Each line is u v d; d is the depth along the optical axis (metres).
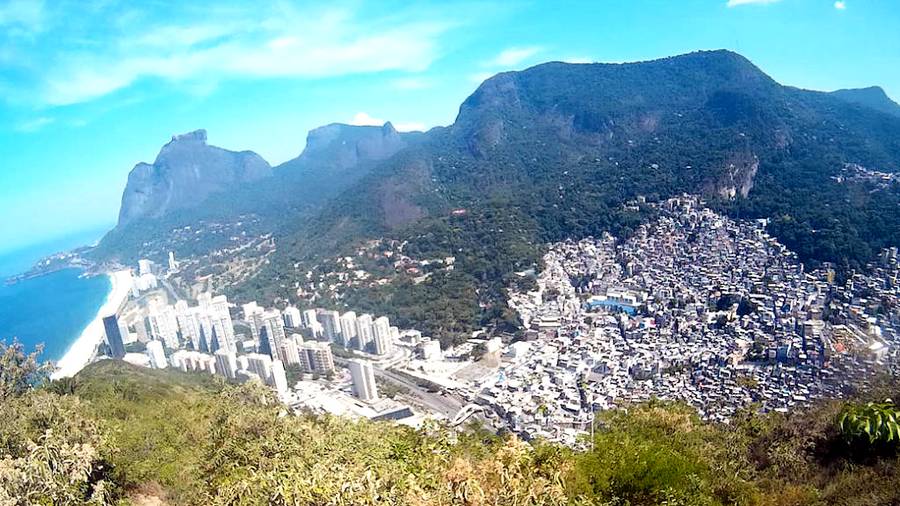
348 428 17.80
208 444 18.69
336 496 8.00
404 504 7.85
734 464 17.08
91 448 13.74
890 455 13.62
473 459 10.75
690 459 14.74
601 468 12.88
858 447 14.52
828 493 12.98
